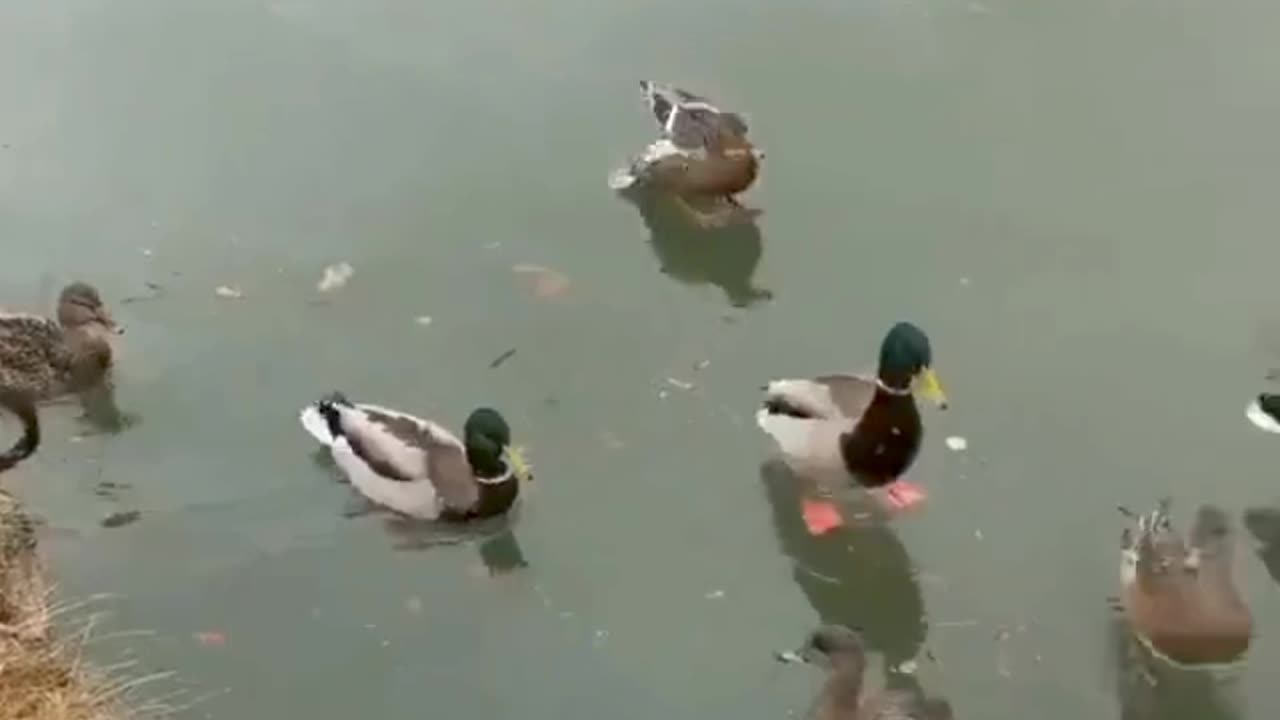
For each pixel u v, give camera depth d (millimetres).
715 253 5832
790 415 5199
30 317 5410
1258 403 5238
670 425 5359
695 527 5137
